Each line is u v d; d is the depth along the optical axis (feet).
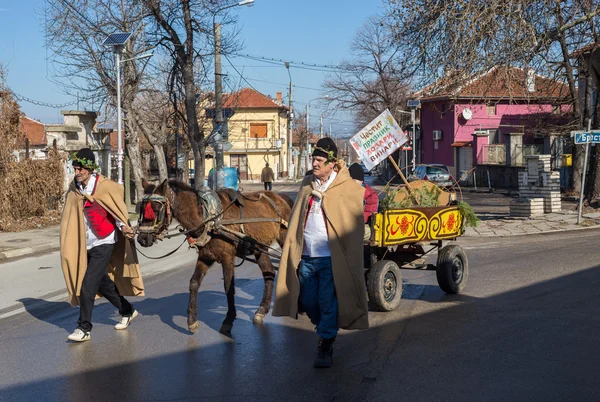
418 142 178.91
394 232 27.73
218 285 36.94
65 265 24.88
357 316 21.27
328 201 21.25
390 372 20.35
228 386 19.54
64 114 79.82
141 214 24.07
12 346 24.71
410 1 62.03
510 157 130.11
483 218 69.56
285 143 246.06
